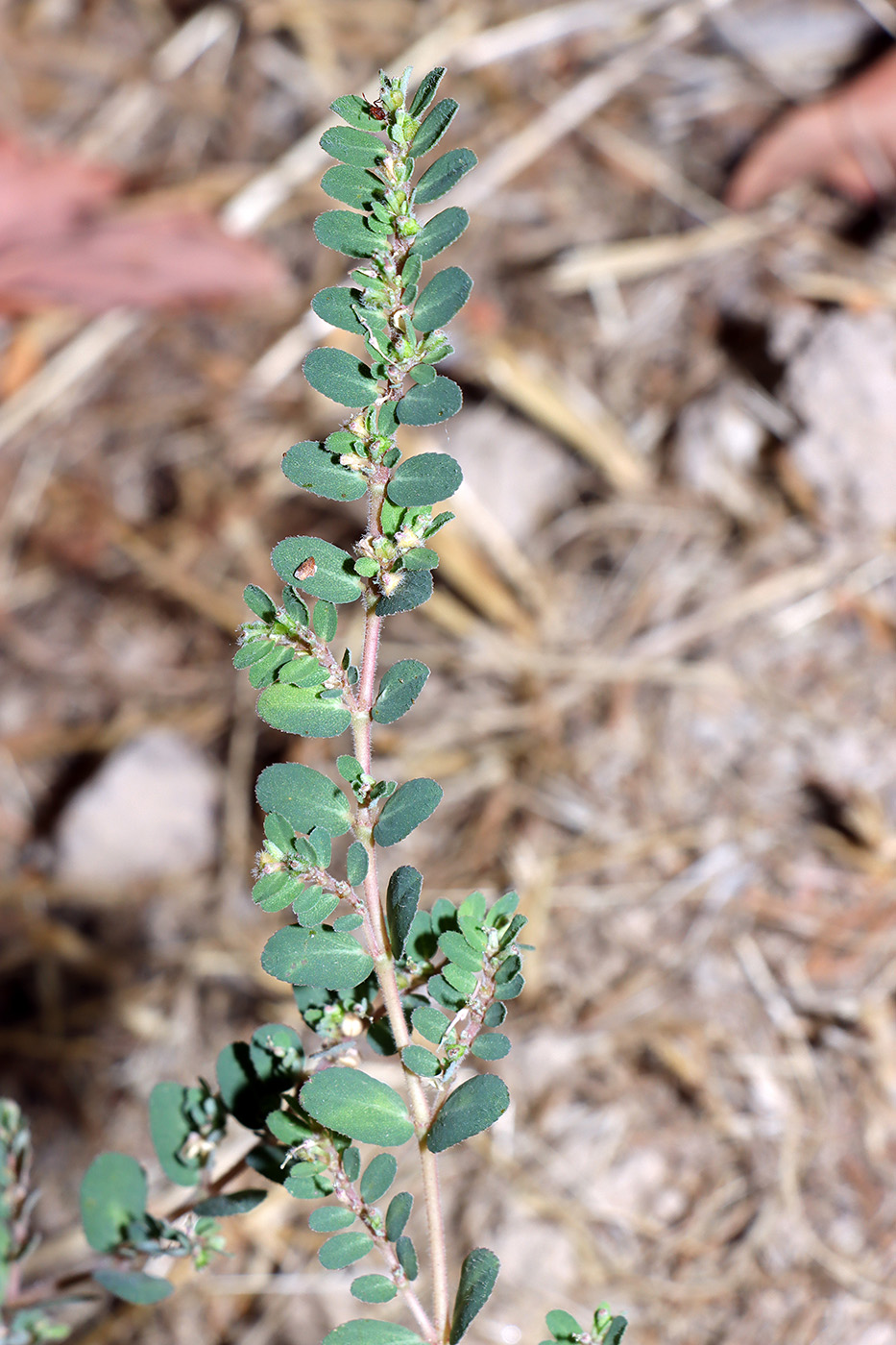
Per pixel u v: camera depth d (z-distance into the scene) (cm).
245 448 63
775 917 48
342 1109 24
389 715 23
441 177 23
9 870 55
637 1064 45
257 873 23
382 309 23
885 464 52
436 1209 24
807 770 50
